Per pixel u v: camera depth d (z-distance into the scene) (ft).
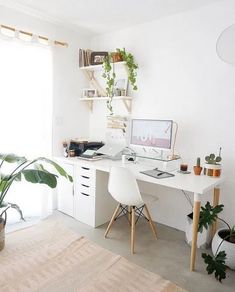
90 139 11.41
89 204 8.99
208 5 7.73
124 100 9.82
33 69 9.08
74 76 10.60
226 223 7.75
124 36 9.89
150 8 8.07
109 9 8.23
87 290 5.49
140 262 6.86
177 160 8.50
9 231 8.34
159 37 8.90
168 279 6.17
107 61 9.49
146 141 8.73
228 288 5.90
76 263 6.47
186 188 6.33
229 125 7.64
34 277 5.87
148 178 7.06
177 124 8.75
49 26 9.42
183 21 8.29
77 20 9.21
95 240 8.01
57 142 10.24
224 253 6.21
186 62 8.34
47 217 9.70
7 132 8.62
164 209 9.35
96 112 11.22
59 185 10.09
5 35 8.11
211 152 8.07
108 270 6.22
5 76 8.38
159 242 8.00
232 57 6.98
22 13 8.61
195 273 6.43
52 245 7.32
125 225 9.19
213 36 7.72
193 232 6.42
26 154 9.21
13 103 8.66
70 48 10.28
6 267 6.22
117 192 7.32
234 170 7.65
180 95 8.58
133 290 5.54
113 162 9.14
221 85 7.68
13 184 8.85
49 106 9.81
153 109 9.31
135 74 9.58
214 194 7.48
